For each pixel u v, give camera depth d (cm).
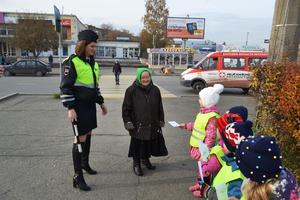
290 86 333
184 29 4834
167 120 896
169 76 3275
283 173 197
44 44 4234
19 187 437
